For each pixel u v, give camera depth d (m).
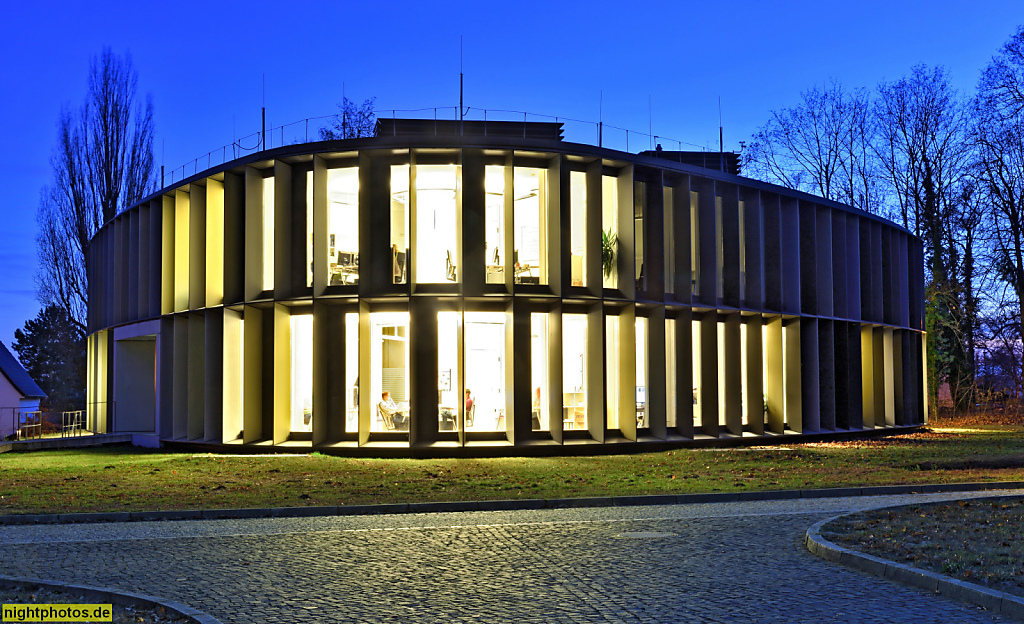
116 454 23.92
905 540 9.58
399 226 22.66
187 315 25.39
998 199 41.62
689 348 23.98
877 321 31.66
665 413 23.28
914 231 46.34
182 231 25.77
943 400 45.44
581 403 23.12
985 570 7.95
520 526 11.62
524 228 23.25
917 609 7.04
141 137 45.25
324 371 22.22
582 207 23.56
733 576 8.34
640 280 23.88
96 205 44.44
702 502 14.19
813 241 27.98
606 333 23.55
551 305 22.45
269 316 23.30
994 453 21.80
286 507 12.98
